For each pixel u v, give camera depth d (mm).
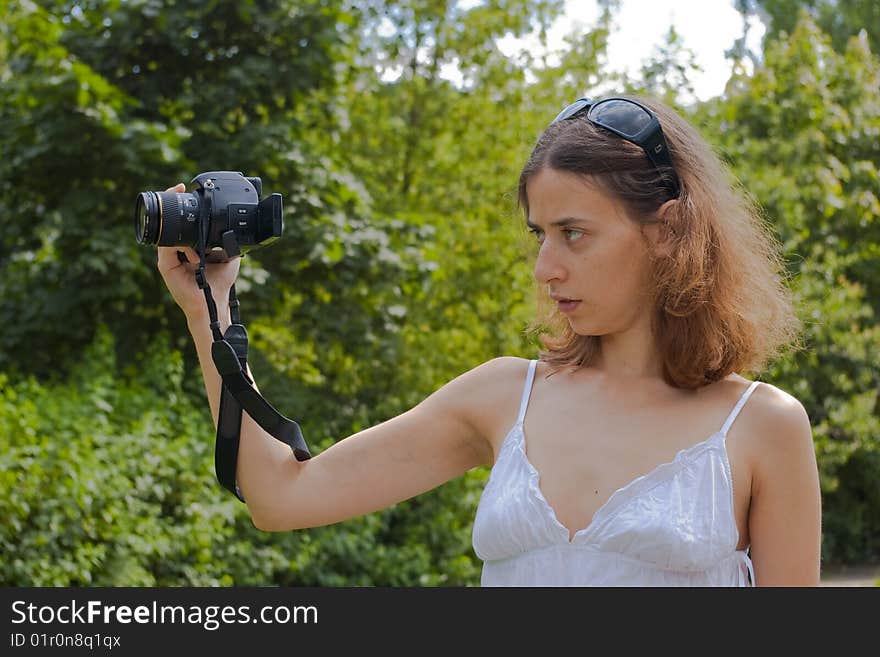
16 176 9898
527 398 2359
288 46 10938
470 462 2490
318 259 10391
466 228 13547
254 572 9016
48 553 7062
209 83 10734
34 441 7242
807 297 14234
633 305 2246
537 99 15297
